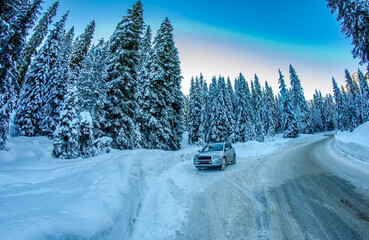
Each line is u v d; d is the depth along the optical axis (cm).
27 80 2166
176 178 837
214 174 945
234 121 3712
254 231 410
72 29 3459
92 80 1366
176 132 2202
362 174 830
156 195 595
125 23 1647
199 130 3553
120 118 1518
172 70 2016
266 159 1437
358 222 418
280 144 2817
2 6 1066
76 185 454
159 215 480
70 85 1172
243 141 3772
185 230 424
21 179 527
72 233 263
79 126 1155
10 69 1212
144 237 386
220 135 2975
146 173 756
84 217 311
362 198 556
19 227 228
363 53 1289
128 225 409
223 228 429
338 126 6406
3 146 1222
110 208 382
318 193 620
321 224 420
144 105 1792
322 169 988
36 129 2092
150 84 1855
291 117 4250
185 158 1307
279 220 452
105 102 1465
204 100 3650
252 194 644
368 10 1209
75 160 966
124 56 1619
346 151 1520
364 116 4800
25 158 1185
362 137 1748
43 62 2223
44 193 384
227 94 3984
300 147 2339
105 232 317
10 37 1209
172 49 2039
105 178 509
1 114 1198
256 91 5203
